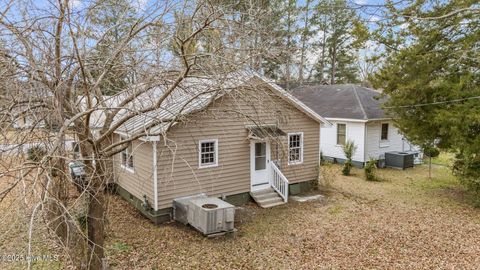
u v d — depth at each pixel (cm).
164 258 862
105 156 612
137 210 1223
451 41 1174
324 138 2173
